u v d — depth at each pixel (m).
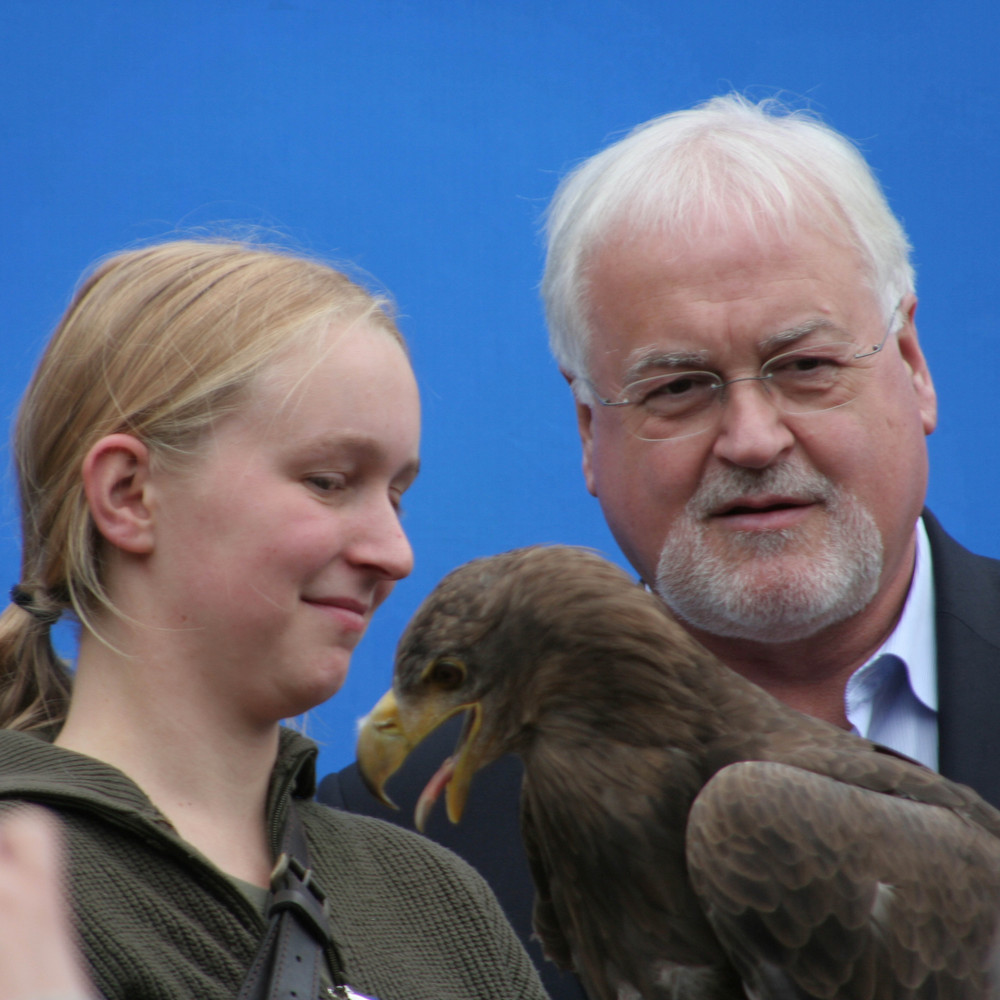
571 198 6.61
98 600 3.25
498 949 3.76
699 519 6.17
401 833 3.91
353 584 3.26
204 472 3.15
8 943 1.91
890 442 6.11
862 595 6.16
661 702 4.18
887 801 4.22
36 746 3.07
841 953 3.97
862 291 6.06
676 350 6.01
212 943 2.91
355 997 3.12
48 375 3.40
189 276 3.38
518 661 4.14
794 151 6.19
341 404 3.24
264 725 3.33
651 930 4.21
